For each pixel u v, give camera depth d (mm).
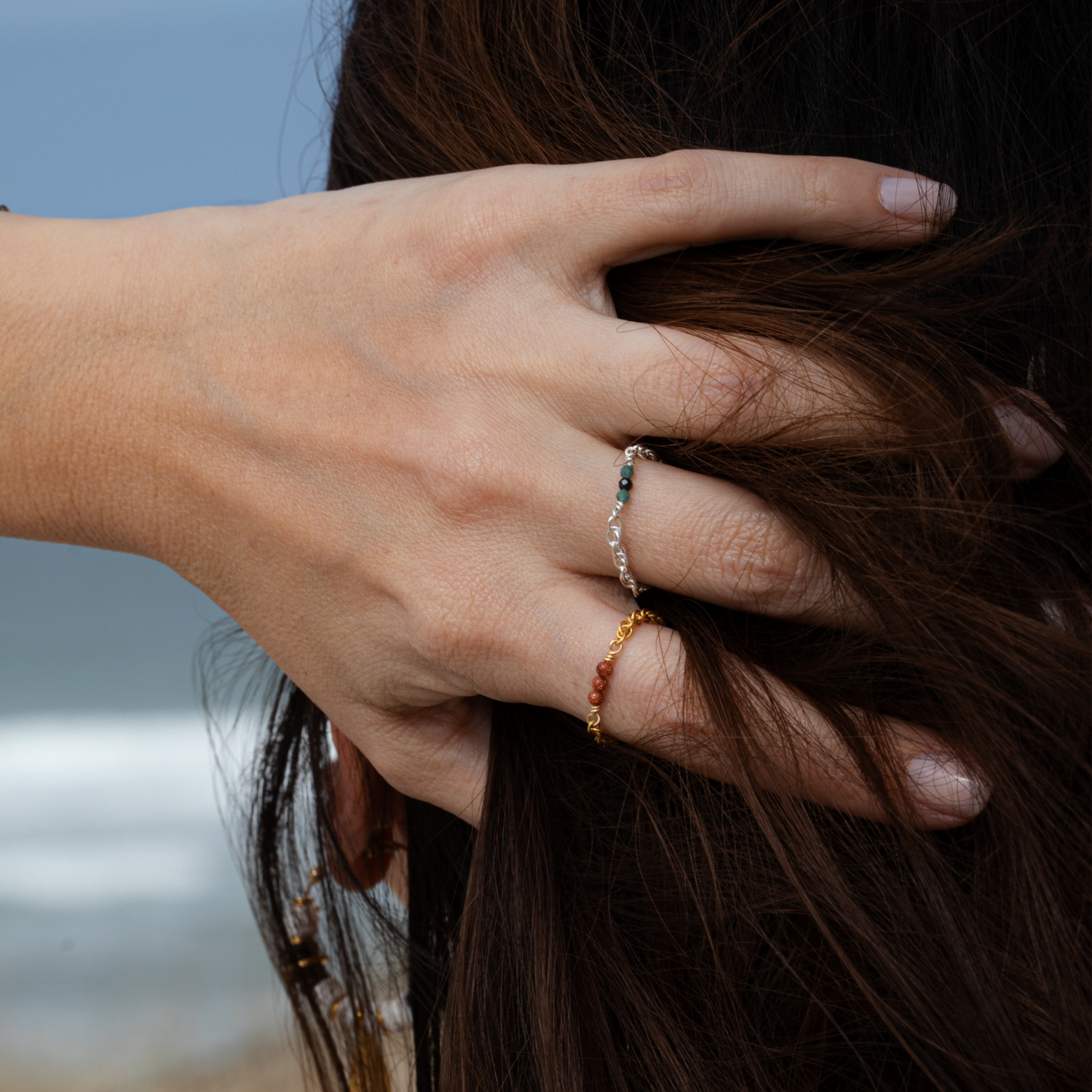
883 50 446
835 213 434
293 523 457
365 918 519
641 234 437
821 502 431
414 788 474
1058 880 425
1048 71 443
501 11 461
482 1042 455
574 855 454
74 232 474
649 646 439
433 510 448
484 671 449
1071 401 437
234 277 461
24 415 465
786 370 431
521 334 444
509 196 443
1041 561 433
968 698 425
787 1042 445
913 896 434
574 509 441
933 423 426
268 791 522
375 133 481
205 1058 2182
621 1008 448
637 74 455
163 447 462
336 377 454
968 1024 426
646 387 436
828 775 433
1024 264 440
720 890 443
